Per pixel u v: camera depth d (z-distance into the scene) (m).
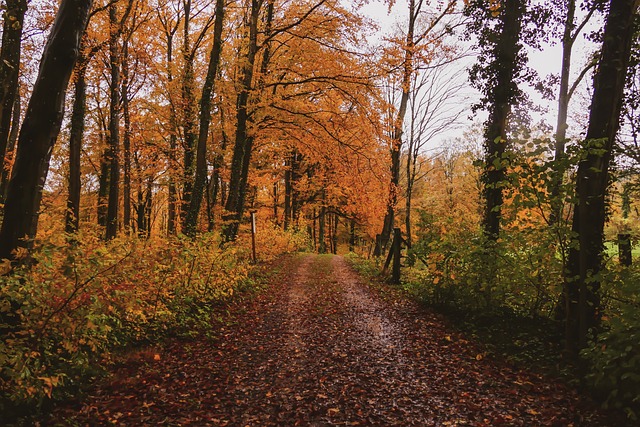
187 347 6.31
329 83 12.48
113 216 15.08
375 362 5.98
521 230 5.93
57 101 4.59
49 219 11.16
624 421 3.95
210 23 18.25
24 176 4.46
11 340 3.78
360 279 13.99
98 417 4.00
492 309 7.45
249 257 16.14
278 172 24.27
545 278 6.50
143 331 6.25
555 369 5.36
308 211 34.28
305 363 5.96
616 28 5.62
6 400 3.71
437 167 37.81
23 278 4.02
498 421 4.09
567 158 5.16
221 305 9.00
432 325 7.75
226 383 5.17
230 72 17.28
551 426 3.96
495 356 6.09
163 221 36.91
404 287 11.52
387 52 11.80
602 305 5.91
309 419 4.23
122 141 18.20
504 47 10.05
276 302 10.16
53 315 4.16
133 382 4.88
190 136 18.20
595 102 5.75
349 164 13.70
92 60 14.05
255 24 13.62
